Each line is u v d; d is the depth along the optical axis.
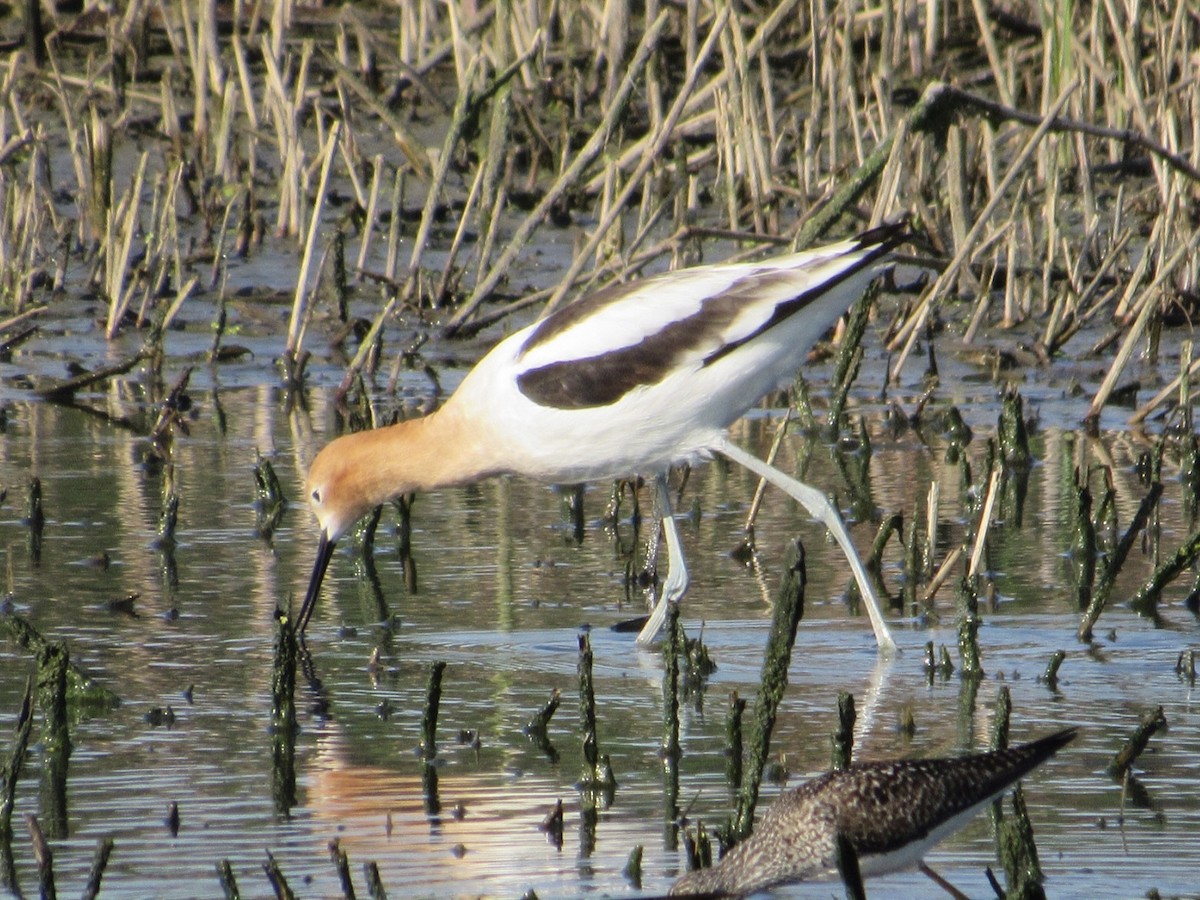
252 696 8.84
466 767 7.86
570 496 13.11
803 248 14.06
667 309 10.27
